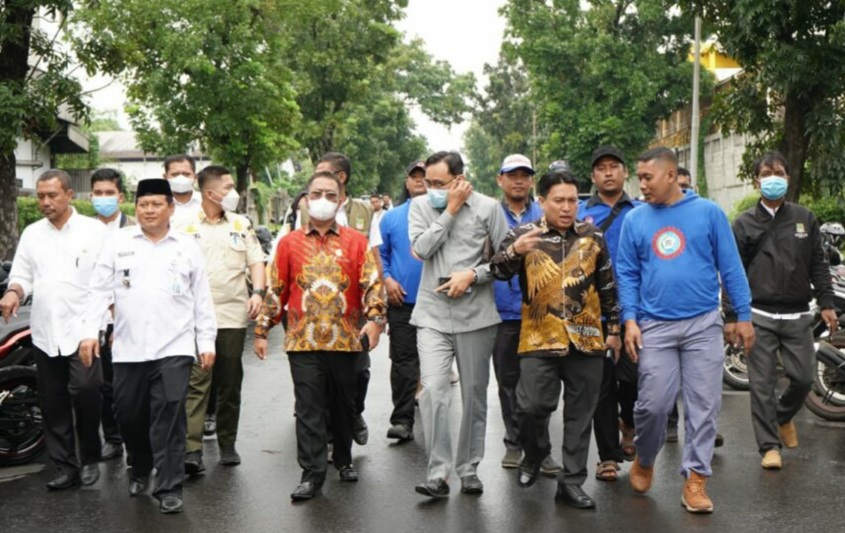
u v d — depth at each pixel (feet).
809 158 52.31
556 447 26.27
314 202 21.34
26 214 75.15
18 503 21.61
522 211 23.84
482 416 21.72
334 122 141.18
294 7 88.28
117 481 23.47
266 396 33.55
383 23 139.54
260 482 23.08
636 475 21.59
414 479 23.20
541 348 20.47
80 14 79.41
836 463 24.14
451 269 21.36
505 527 19.27
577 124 137.80
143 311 20.85
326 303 21.50
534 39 137.28
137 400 21.18
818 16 48.26
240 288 24.70
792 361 24.41
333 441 22.90
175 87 86.22
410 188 30.37
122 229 21.31
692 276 20.26
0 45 46.39
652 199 20.52
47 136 91.50
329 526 19.57
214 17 84.58
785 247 24.11
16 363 25.94
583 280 20.45
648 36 135.13
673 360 20.54
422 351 21.47
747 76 55.47
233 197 24.71
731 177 118.11
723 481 22.50
